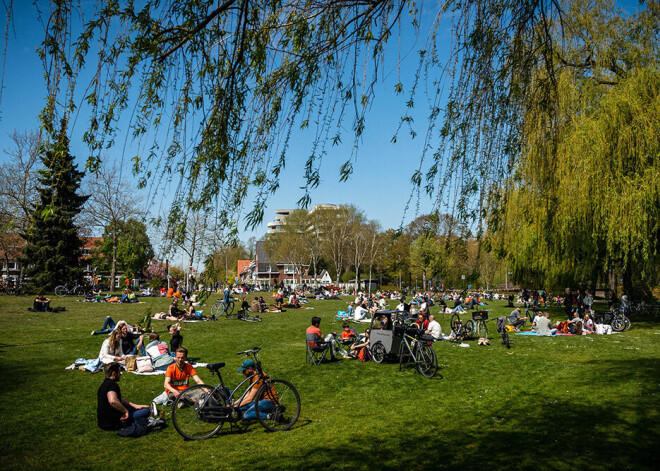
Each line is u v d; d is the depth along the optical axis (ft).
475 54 14.74
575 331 60.95
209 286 11.99
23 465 17.60
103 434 21.40
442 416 24.35
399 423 23.24
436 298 131.54
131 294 110.83
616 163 51.72
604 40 48.96
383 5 13.89
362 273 274.98
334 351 43.60
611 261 61.46
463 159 15.64
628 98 50.16
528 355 43.98
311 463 18.06
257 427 22.94
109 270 164.96
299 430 22.39
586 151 50.01
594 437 20.39
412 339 37.47
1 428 21.66
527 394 28.55
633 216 50.60
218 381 32.19
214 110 12.31
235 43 12.01
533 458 18.13
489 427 22.27
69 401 26.17
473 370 36.99
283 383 23.70
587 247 57.72
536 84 15.98
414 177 15.28
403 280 250.78
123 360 34.45
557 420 23.04
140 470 17.42
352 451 19.35
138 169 12.32
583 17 46.75
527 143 16.62
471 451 19.10
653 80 50.93
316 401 27.78
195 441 20.85
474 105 15.20
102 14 10.94
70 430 21.75
